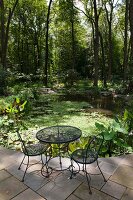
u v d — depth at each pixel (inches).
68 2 732.0
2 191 121.9
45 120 315.9
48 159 156.0
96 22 719.1
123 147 190.4
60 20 792.9
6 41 687.7
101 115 353.1
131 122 218.1
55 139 136.0
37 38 1142.3
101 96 560.4
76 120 319.0
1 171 141.5
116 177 132.9
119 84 700.0
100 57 1125.7
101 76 1130.7
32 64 1205.1
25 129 260.7
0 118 253.4
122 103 439.5
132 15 566.9
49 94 591.5
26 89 546.6
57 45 1138.0
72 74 794.8
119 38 1251.2
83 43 1186.0
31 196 117.4
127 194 117.7
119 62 1219.9
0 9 659.4
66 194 118.4
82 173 137.8
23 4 981.2
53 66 1149.1
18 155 163.2
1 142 213.6
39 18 1093.8
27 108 337.1
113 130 197.8
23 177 132.0
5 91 517.7
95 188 122.9
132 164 147.6
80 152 135.9
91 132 258.4
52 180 131.0
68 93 609.0
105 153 185.3
